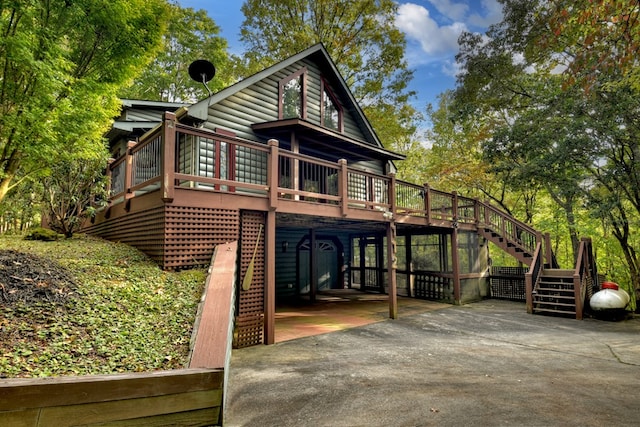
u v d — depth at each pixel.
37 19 5.22
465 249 12.09
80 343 2.96
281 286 11.99
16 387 1.89
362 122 12.67
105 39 5.93
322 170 11.05
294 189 6.73
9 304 3.21
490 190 18.47
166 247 4.97
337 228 11.16
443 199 11.53
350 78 19.73
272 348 5.71
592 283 10.10
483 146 13.01
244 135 8.95
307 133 9.38
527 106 13.20
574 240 14.58
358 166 12.56
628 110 9.04
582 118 10.08
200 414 2.45
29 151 5.27
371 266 14.90
